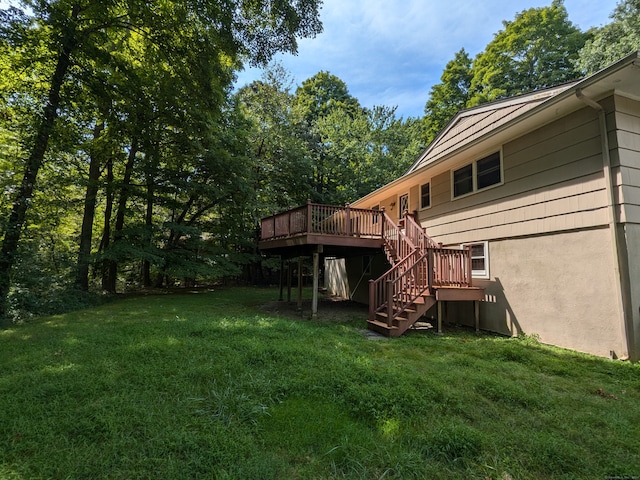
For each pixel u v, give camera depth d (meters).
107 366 3.82
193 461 2.07
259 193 18.47
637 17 14.63
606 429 2.69
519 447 2.35
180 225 14.14
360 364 4.03
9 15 7.20
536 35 21.53
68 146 10.29
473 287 7.02
